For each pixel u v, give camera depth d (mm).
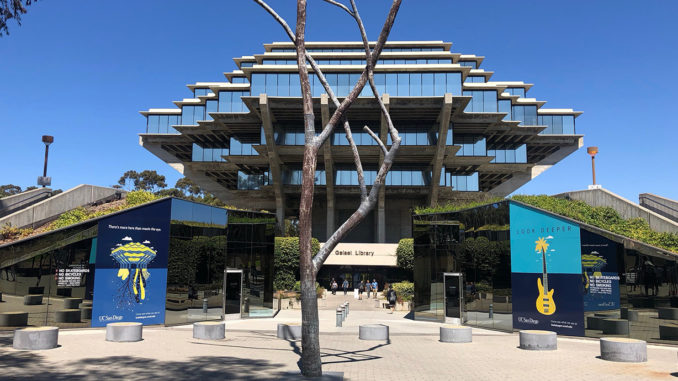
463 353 13875
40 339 12664
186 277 21312
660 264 15531
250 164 55969
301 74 10148
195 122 58000
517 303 19516
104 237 18359
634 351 12305
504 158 56344
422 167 53000
